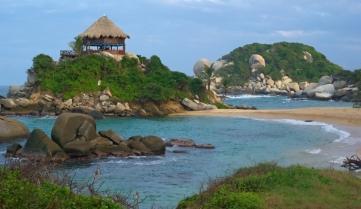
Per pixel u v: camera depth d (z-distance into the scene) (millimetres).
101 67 83000
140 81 82938
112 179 28203
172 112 80812
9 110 74312
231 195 14992
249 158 36781
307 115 71000
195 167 32781
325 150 40125
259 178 17656
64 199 10586
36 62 82438
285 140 47719
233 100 139875
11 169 11242
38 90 78375
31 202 9719
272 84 183500
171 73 88188
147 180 28094
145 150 37781
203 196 16641
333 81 147250
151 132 55375
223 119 70938
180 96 84125
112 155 36188
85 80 79562
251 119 70125
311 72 197500
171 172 30812
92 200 11031
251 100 140500
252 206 14367
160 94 79625
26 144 33719
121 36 88688
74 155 34469
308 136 50250
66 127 34656
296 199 15516
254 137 50562
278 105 116188
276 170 19266
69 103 75188
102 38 87938
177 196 23828
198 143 45594
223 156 37812
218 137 50812
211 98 94062
